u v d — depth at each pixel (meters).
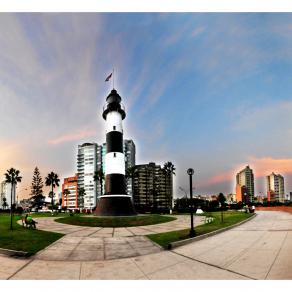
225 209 70.19
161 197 160.12
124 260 11.83
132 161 162.25
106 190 42.00
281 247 12.88
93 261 11.70
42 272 9.92
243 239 15.92
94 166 164.75
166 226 25.92
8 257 12.44
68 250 13.84
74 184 175.38
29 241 16.06
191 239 15.80
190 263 10.77
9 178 98.06
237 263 10.31
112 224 28.34
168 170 103.88
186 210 61.91
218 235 18.08
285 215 38.84
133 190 155.75
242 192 196.00
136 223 28.83
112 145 43.22
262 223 25.88
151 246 14.77
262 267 9.56
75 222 30.44
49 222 32.69
